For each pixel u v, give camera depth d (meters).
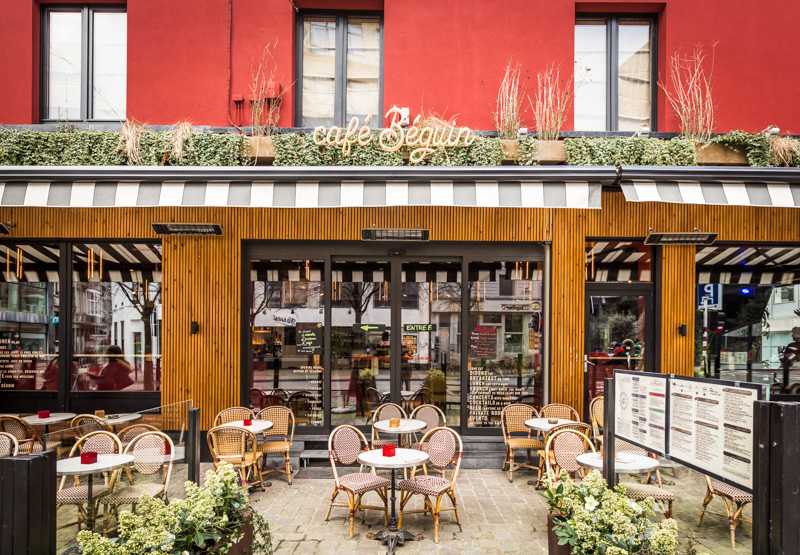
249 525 3.96
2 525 2.68
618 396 4.96
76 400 8.06
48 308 8.10
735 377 8.16
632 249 8.20
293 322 8.20
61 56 8.25
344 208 8.05
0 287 8.12
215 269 7.97
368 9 8.27
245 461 6.58
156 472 5.43
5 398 8.08
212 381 7.93
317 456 7.65
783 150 7.24
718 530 5.32
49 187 6.71
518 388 8.20
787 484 2.85
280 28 7.97
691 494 5.92
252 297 8.21
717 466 3.60
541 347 8.20
